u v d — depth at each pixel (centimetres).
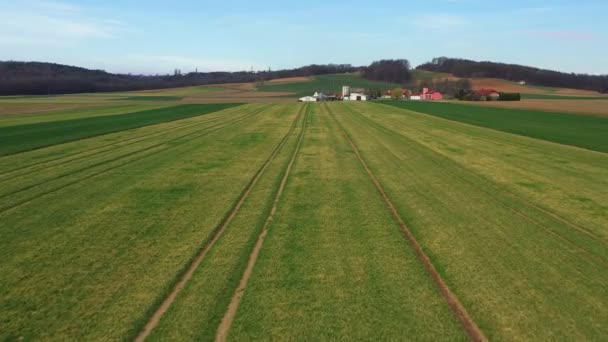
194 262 709
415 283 634
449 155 1850
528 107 6391
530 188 1238
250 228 873
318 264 699
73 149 1992
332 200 1095
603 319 543
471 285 631
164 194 1141
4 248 759
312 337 499
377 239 815
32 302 574
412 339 497
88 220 918
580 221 936
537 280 649
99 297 588
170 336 501
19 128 3025
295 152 1927
